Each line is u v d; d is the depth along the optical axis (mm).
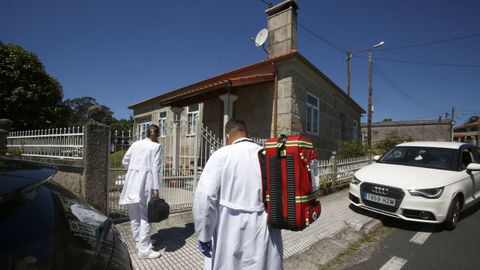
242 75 10492
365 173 5605
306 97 10211
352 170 9320
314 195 1970
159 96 14445
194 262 3305
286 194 1867
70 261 1396
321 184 7477
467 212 6215
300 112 9641
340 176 8578
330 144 12641
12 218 1374
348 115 15852
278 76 9438
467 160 5926
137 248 3502
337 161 8414
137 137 5094
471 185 5531
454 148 5863
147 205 3424
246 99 10320
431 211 4578
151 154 3482
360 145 11578
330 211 5855
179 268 3154
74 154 4422
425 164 5672
